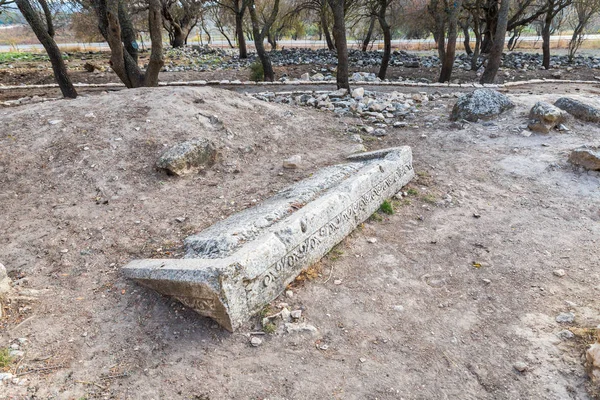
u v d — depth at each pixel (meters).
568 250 3.89
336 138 6.67
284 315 2.99
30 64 17.67
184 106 6.32
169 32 26.23
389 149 5.22
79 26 22.34
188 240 3.73
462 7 16.30
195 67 17.30
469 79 14.99
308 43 36.38
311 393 2.44
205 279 2.71
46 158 5.09
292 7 22.52
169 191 4.77
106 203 4.45
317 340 2.83
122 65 9.05
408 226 4.31
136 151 5.30
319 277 3.44
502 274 3.57
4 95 10.86
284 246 3.17
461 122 7.24
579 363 2.59
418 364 2.66
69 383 2.46
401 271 3.59
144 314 3.00
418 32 32.41
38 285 3.30
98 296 3.18
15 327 2.86
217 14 26.20
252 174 5.34
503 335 2.89
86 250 3.73
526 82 12.59
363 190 4.20
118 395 2.41
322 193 4.15
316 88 11.77
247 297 2.90
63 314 3.01
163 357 2.66
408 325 2.99
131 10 19.94
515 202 4.81
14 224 4.09
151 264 3.22
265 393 2.44
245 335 2.83
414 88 11.41
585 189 5.00
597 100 8.04
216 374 2.55
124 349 2.72
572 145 6.07
